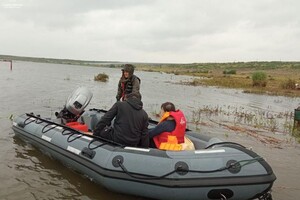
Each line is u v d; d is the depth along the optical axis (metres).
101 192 5.36
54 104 14.32
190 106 16.75
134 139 5.50
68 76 41.06
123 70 7.32
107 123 5.66
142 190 4.96
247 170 4.83
